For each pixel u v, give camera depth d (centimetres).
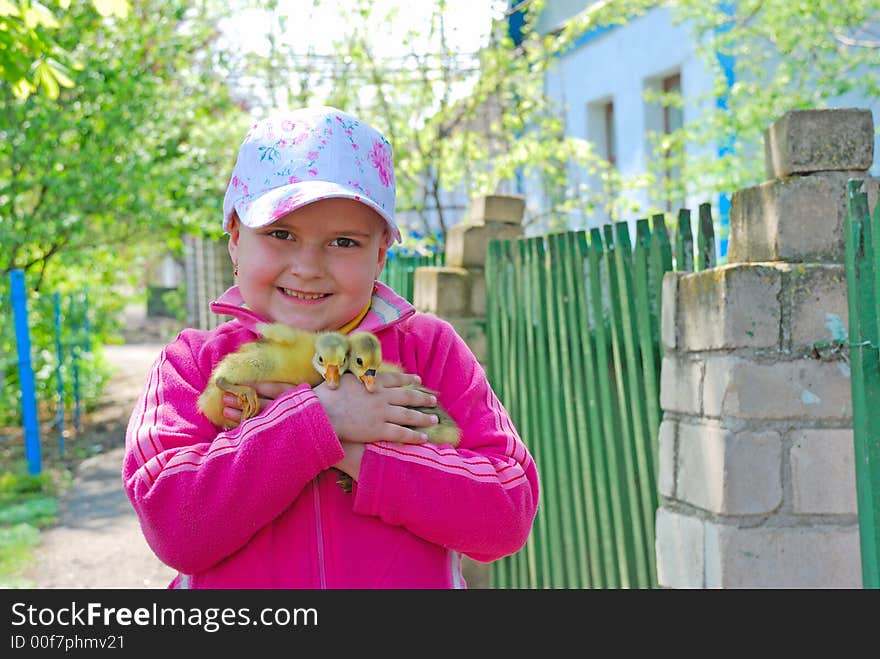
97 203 1250
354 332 200
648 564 384
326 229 202
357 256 206
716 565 301
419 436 190
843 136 298
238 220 217
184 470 184
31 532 741
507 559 547
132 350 2492
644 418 383
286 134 207
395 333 220
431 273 561
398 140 1088
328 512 196
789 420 299
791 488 299
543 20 1447
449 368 221
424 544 197
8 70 557
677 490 332
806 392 298
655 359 371
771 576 296
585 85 1365
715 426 306
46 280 1425
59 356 1148
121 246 1772
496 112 1296
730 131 956
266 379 196
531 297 497
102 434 1246
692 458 321
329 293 206
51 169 1227
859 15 856
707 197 1038
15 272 1001
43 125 1191
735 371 297
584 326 433
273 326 199
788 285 297
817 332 298
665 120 1228
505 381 535
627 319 389
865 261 224
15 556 681
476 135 1130
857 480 228
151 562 676
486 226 568
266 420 184
